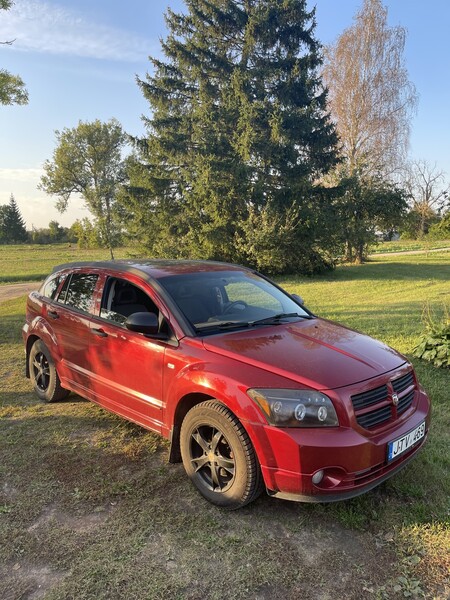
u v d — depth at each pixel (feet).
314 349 11.14
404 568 8.62
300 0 72.28
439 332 21.27
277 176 72.13
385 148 101.19
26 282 87.66
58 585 8.33
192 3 76.54
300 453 9.09
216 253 74.79
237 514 10.33
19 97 36.50
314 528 9.81
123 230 110.11
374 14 98.94
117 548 9.29
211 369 10.54
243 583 8.32
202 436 10.96
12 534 9.78
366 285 56.59
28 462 12.83
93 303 14.79
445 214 195.11
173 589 8.20
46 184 149.07
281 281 67.31
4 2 33.01
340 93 101.30
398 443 9.92
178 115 81.25
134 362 12.68
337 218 73.36
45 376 17.61
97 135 141.79
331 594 8.04
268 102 69.67
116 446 13.71
